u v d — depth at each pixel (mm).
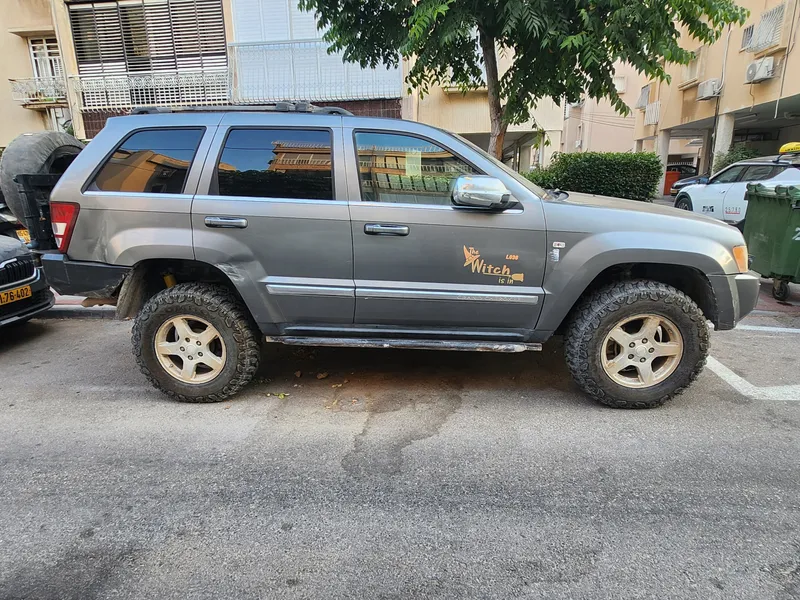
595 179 9266
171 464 2936
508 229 3262
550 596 1982
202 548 2266
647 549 2225
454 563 2160
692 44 17453
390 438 3191
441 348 3486
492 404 3643
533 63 5754
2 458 3025
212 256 3354
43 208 3746
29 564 2176
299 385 4004
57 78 15289
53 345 5129
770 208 6051
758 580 2045
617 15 4531
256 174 3367
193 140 3414
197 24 12352
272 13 12070
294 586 2045
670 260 3271
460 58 6273
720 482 2695
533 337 3494
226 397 3691
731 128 15664
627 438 3150
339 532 2359
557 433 3223
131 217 3389
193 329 3643
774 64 13148
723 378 4031
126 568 2150
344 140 3342
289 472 2840
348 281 3391
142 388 4035
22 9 15117
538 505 2533
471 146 3400
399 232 3271
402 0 5312
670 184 25875
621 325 3385
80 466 2930
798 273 5711
